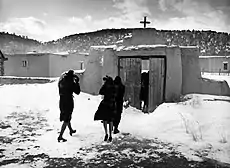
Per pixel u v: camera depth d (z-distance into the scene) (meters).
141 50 9.82
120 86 6.48
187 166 4.32
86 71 11.55
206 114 7.00
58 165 4.36
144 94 10.62
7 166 4.29
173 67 9.58
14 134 6.26
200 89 9.92
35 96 11.62
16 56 30.31
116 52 10.46
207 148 5.16
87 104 9.72
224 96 9.18
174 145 5.41
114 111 5.90
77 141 5.72
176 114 7.20
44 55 28.36
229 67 44.53
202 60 47.00
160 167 4.28
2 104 10.00
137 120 7.80
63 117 5.81
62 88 5.99
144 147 5.31
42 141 5.71
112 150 5.13
